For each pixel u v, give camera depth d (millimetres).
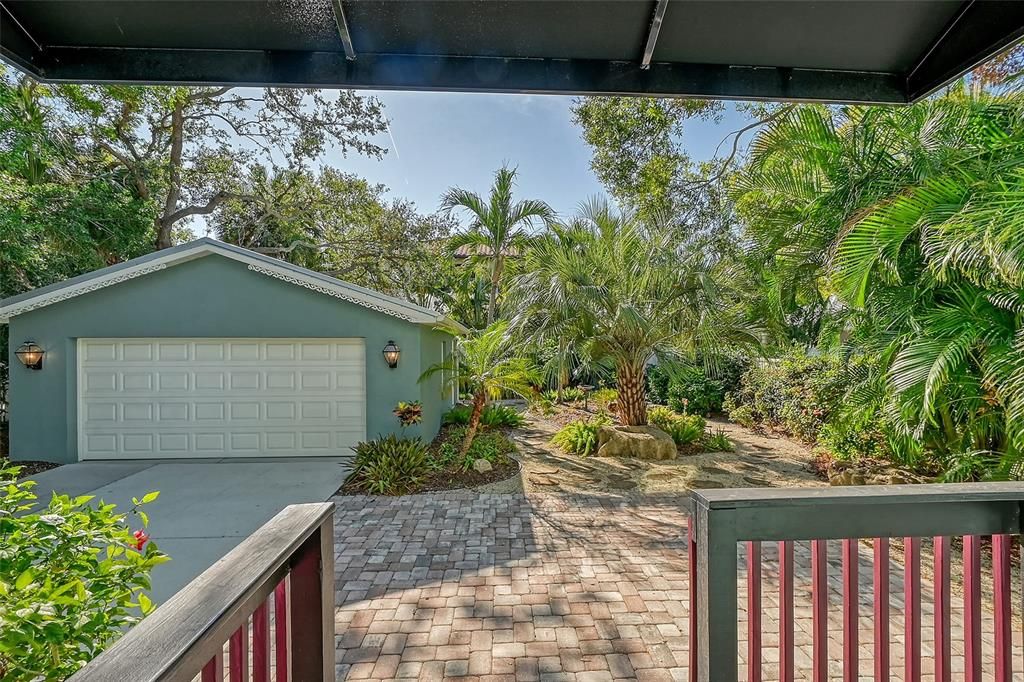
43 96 9539
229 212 16188
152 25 1617
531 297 7551
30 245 8781
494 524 4973
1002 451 4059
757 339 7141
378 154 15164
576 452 8242
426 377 7637
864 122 4648
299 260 16891
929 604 3471
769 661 2848
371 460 6637
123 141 12336
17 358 7512
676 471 7051
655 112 9859
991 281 3316
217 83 1747
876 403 4629
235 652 1089
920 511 1556
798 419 8305
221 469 7207
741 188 6082
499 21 1631
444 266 16594
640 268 7746
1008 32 1570
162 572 3912
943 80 1766
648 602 3426
